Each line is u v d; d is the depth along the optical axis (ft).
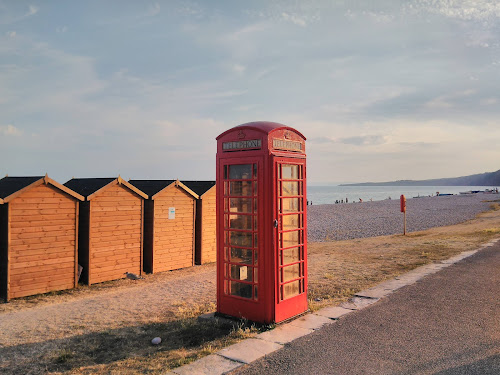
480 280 33.55
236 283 25.17
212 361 18.10
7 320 27.61
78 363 19.49
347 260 49.47
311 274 40.70
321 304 28.37
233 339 21.21
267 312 23.24
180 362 18.16
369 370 16.81
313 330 22.26
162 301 32.60
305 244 26.13
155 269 46.52
